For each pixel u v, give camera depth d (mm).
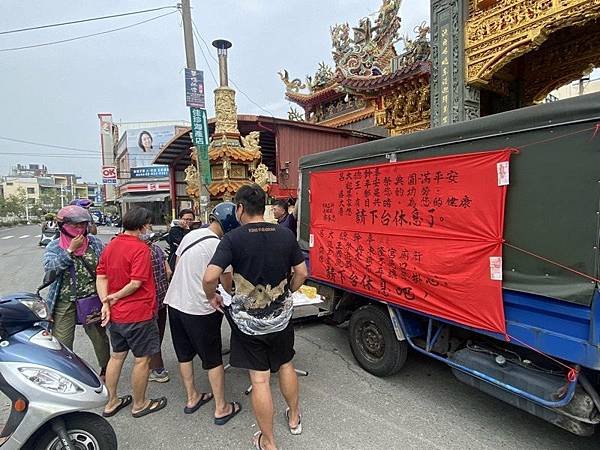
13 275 9617
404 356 3479
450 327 3137
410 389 3422
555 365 2451
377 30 11938
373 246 3486
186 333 3010
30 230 35094
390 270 3320
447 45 6094
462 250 2689
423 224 2994
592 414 2158
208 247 2930
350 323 3953
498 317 2492
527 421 2885
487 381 2688
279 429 2820
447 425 2840
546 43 6715
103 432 2291
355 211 3688
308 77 16172
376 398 3266
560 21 4691
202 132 8305
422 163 2977
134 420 2992
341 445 2611
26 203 57688
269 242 2488
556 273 2186
